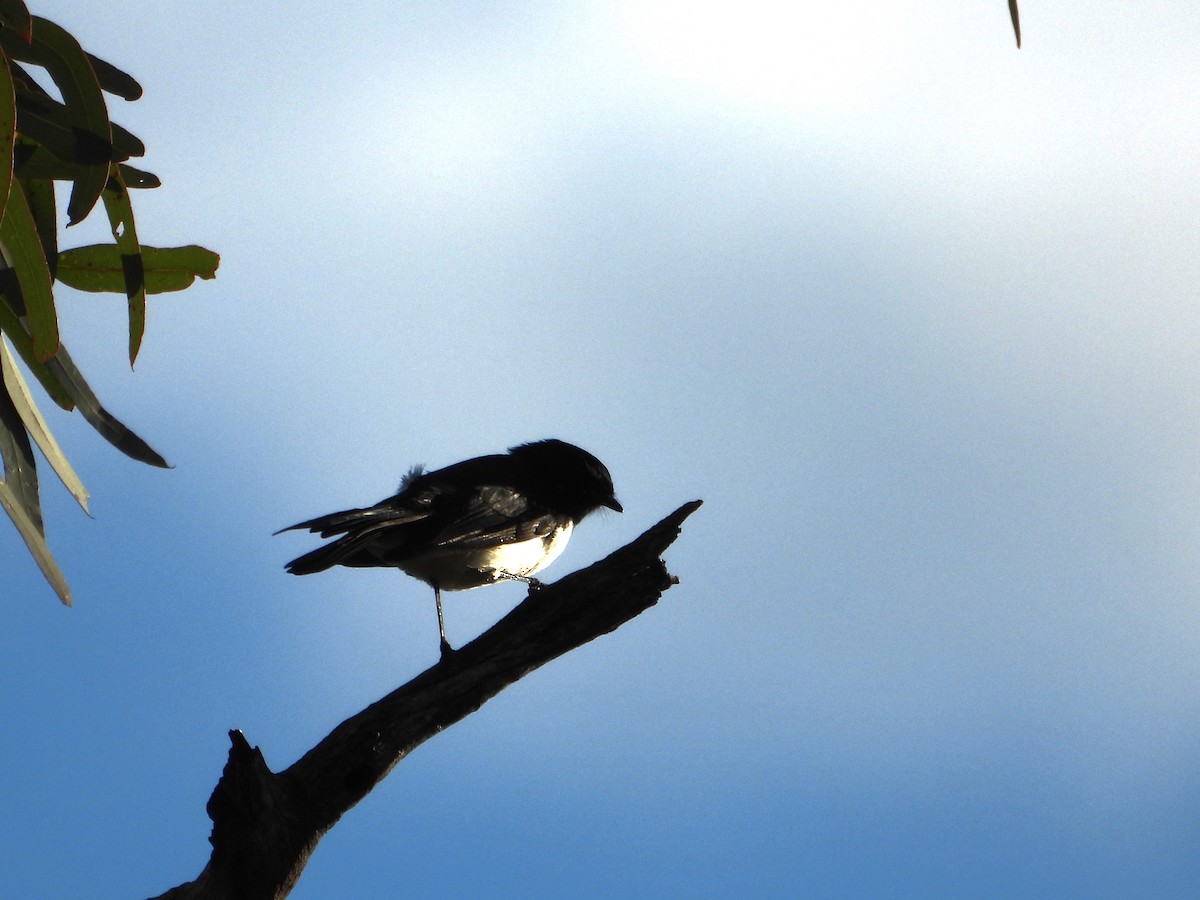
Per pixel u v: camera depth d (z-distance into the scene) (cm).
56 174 940
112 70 963
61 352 975
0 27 877
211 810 861
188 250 1020
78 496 976
